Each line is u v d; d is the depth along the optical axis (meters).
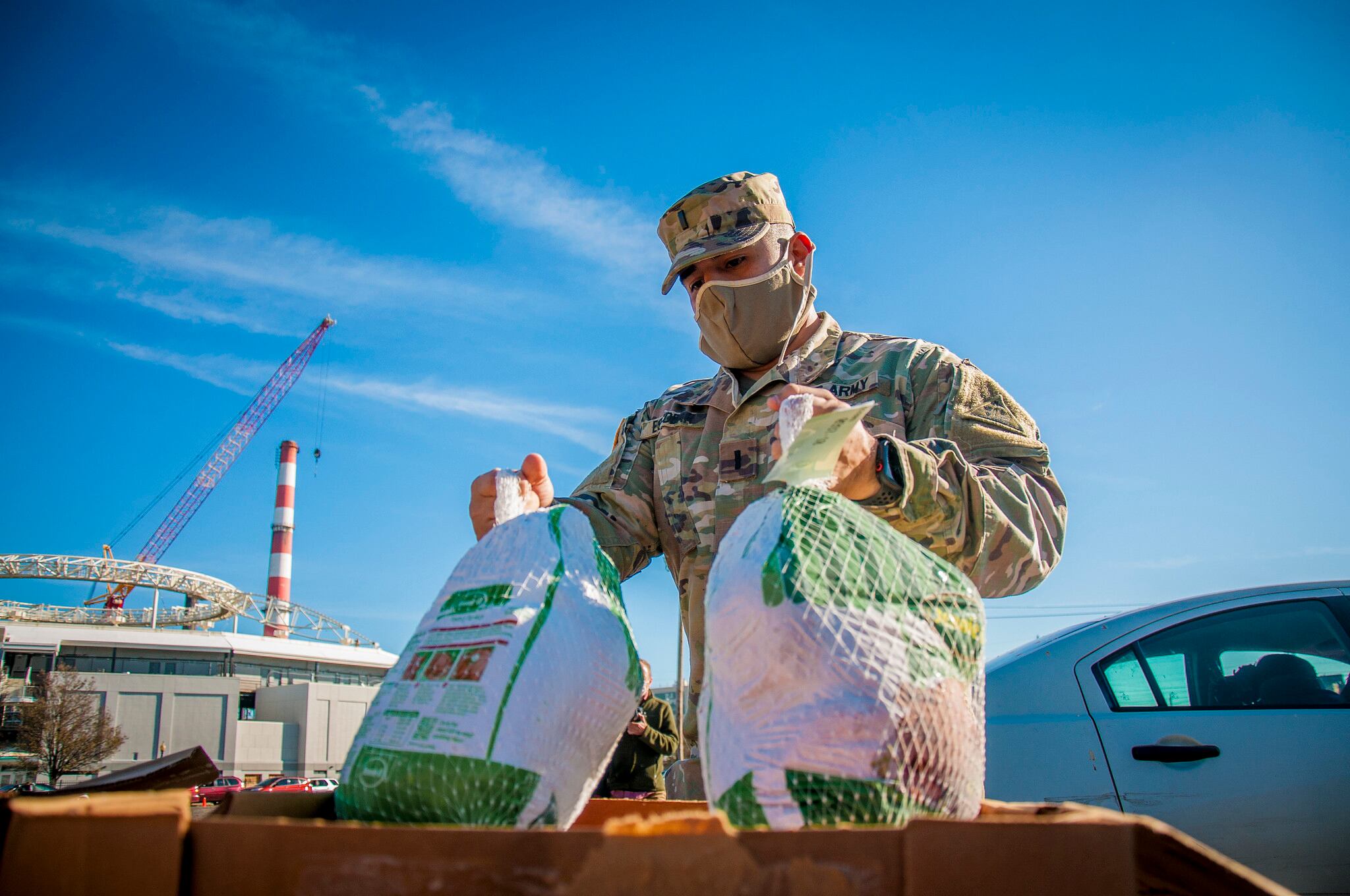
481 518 1.32
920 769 0.81
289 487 69.56
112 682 45.81
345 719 50.47
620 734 1.03
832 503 0.94
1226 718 2.50
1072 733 2.55
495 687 0.92
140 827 0.60
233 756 45.88
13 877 0.59
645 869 0.56
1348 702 2.48
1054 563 1.41
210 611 68.94
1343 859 2.29
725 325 1.80
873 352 1.73
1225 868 0.62
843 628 0.83
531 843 0.57
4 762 37.62
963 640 0.90
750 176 1.90
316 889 0.59
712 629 0.90
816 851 0.57
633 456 1.92
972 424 1.51
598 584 1.06
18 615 60.88
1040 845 0.58
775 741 0.82
